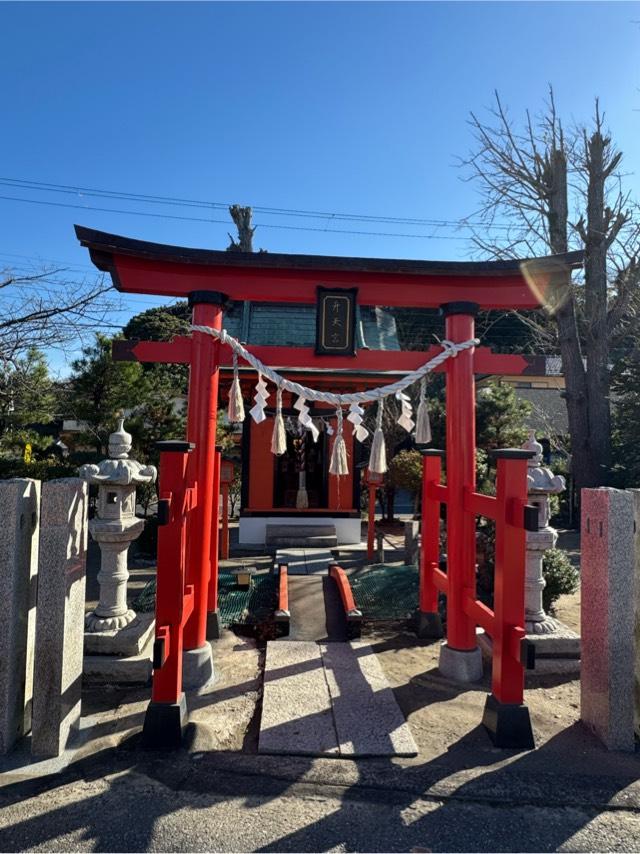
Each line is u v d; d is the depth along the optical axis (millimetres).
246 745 3334
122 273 4430
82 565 3531
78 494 3467
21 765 3074
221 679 4359
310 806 2740
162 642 3180
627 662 3389
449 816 2686
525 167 14188
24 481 3441
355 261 4434
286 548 9805
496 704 3420
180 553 3412
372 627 5750
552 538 4922
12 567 3275
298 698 3881
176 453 3455
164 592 3379
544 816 2707
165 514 3268
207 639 5312
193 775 2994
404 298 4637
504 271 4488
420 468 12062
